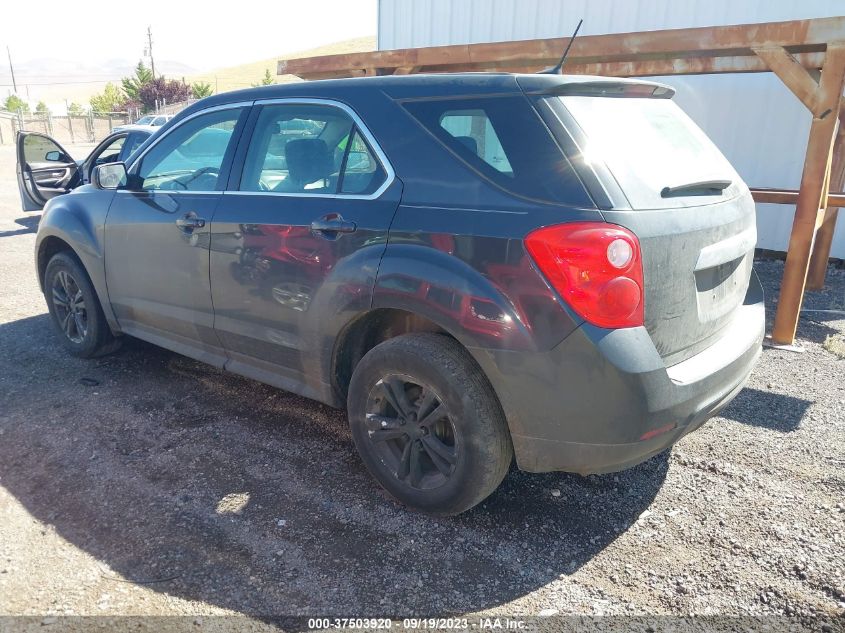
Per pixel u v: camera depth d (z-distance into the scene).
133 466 3.22
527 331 2.36
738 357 2.72
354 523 2.79
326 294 2.92
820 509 2.93
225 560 2.55
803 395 4.21
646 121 2.80
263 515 2.84
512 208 2.43
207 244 3.43
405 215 2.68
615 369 2.26
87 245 4.19
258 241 3.18
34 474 3.14
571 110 2.51
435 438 2.73
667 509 2.93
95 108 69.00
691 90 8.76
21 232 9.84
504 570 2.52
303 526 2.77
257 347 3.37
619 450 2.37
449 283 2.50
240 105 3.53
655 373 2.30
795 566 2.55
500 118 2.56
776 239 8.59
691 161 2.84
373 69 7.04
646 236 2.32
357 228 2.80
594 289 2.26
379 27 11.62
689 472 3.24
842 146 6.80
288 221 3.06
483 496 2.67
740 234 2.89
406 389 2.82
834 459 3.37
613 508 2.94
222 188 3.46
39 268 4.80
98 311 4.41
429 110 2.78
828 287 7.17
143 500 2.94
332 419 3.77
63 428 3.61
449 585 2.44
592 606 2.34
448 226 2.55
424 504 2.79
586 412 2.34
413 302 2.60
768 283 7.27
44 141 10.49
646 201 2.40
